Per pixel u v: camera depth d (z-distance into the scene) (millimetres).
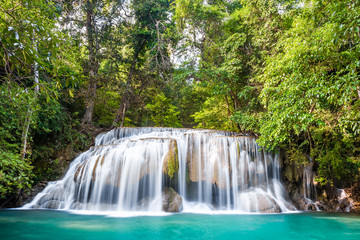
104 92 18656
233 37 15148
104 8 19078
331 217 8477
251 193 9844
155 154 9977
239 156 10656
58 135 12664
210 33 18328
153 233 5828
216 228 6469
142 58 21828
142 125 27109
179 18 18797
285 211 9633
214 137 10992
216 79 14703
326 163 10852
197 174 10289
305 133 12305
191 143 10844
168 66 19203
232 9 20109
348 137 9742
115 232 5832
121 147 10961
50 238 5234
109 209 9062
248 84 15172
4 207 9031
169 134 14227
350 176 11625
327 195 11578
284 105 7676
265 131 9062
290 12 11641
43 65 3488
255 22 14453
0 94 4902
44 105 10742
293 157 11250
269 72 8125
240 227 6633
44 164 11094
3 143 6973
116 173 9625
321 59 6668
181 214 8492
